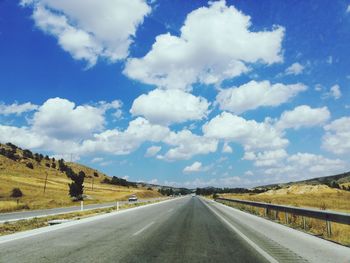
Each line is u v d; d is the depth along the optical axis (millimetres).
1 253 9500
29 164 186500
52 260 8539
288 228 17000
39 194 99438
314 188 118000
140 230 15539
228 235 14070
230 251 10234
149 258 8938
